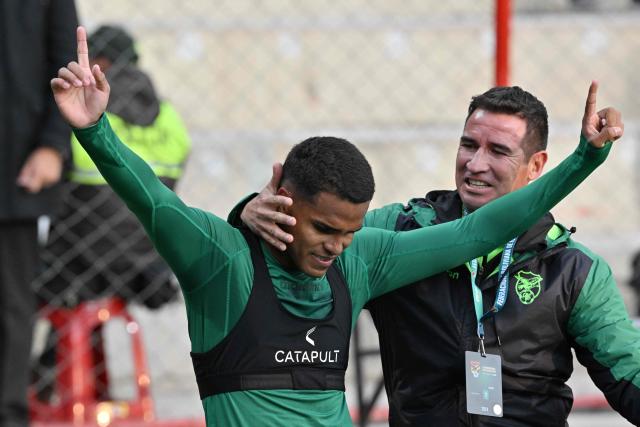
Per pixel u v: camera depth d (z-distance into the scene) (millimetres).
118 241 20000
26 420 17453
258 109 29203
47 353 19984
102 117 9727
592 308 11414
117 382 23250
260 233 10234
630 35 30578
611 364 11289
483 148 11547
